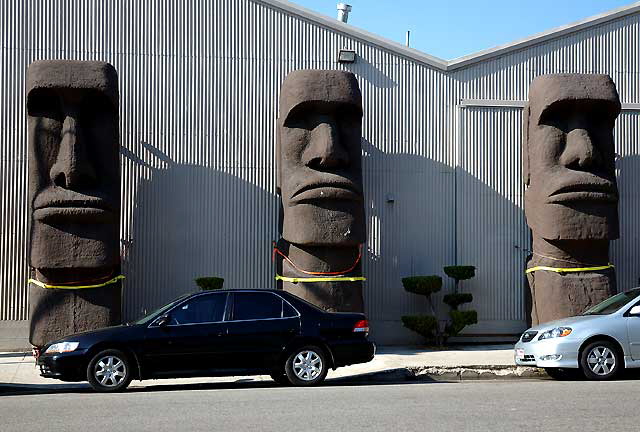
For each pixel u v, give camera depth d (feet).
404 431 28.68
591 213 59.21
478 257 66.49
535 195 61.00
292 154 58.59
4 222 61.57
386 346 64.59
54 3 63.41
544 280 60.34
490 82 67.97
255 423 30.37
